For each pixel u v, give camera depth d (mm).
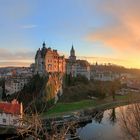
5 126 79250
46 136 11789
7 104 91625
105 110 166000
